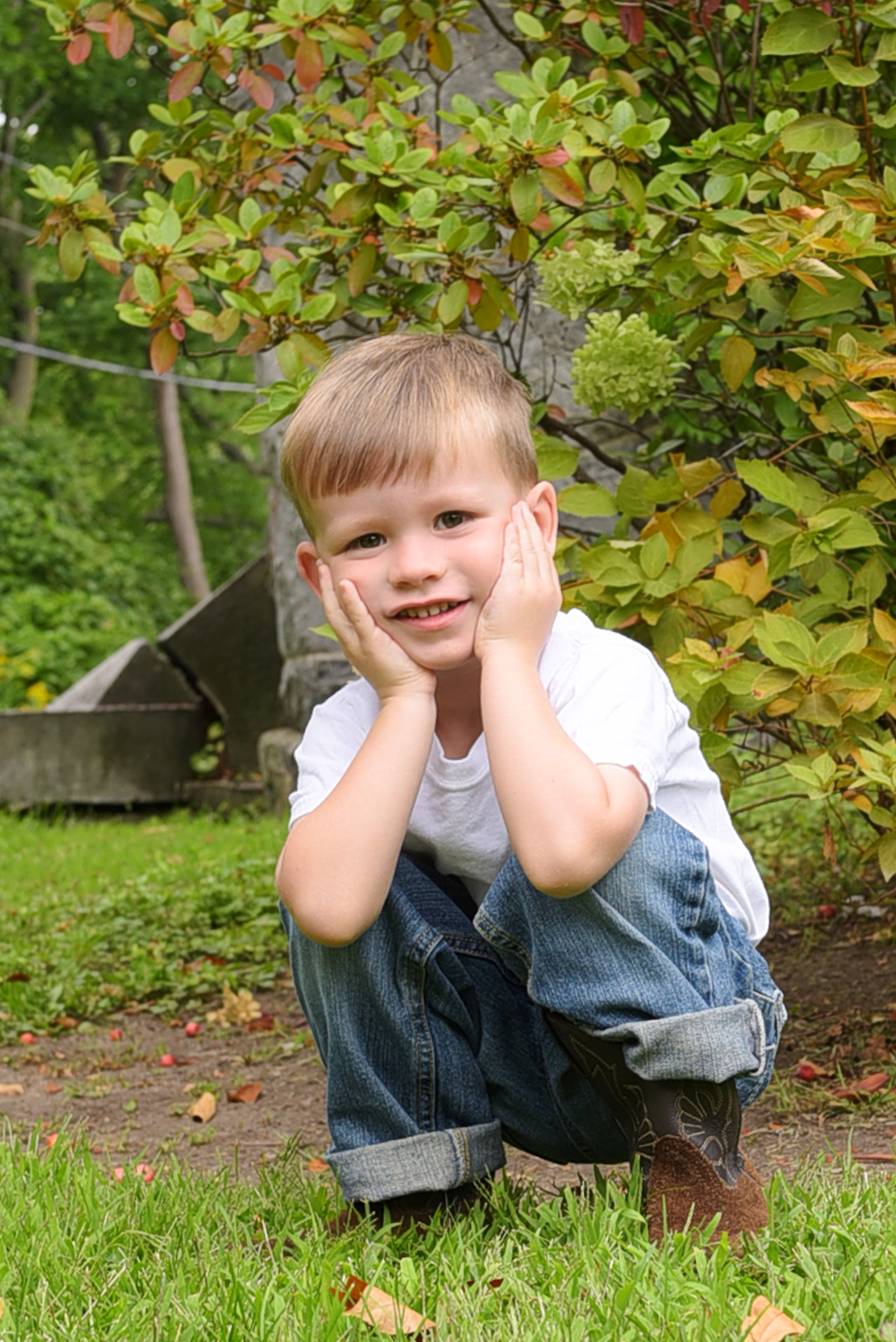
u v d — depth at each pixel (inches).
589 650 70.2
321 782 70.2
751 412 118.9
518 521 68.0
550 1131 71.6
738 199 100.2
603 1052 63.7
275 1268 62.8
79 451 1015.6
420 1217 68.6
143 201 134.3
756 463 92.4
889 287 98.9
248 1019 150.5
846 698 90.3
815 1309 55.6
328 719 73.3
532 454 71.5
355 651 67.6
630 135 99.1
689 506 98.7
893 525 108.0
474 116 104.7
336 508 66.8
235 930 189.8
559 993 63.5
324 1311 56.9
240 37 116.6
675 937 62.9
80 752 360.2
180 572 1005.8
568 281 103.1
